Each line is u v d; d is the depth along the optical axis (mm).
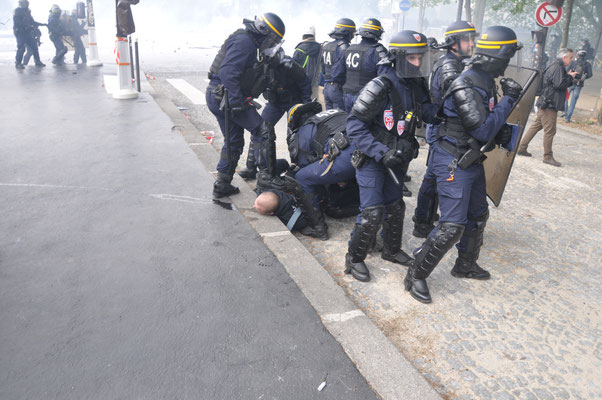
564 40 13250
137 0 9211
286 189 4266
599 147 8391
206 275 3408
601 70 24969
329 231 4469
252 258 3678
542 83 6867
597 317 3354
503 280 3779
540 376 2748
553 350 2977
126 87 9586
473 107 3002
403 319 3207
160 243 3826
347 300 3229
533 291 3645
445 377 2705
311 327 2928
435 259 3293
